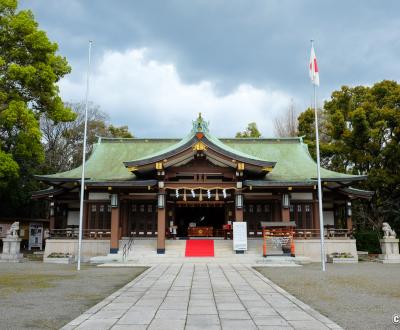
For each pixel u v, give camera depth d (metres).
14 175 33.25
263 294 14.43
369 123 41.59
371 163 42.28
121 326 9.66
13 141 35.69
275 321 10.23
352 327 9.83
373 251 39.88
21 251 40.62
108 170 36.41
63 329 9.38
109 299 13.28
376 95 44.12
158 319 10.40
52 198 35.19
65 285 16.77
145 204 35.94
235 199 32.06
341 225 45.34
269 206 35.94
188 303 12.63
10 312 11.37
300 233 32.62
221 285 16.70
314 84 24.62
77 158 56.66
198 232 36.69
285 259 28.19
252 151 40.31
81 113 59.81
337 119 43.19
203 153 31.75
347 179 32.53
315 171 35.69
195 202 36.28
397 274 21.11
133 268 24.17
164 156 31.05
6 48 33.31
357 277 19.78
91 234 33.50
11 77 31.55
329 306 12.49
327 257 30.31
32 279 18.67
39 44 33.03
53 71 35.09
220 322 10.09
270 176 34.59
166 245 32.56
